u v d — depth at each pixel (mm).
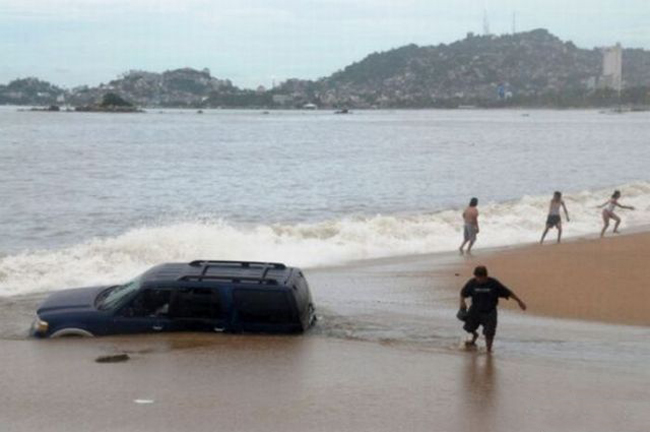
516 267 31359
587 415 14516
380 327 21562
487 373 17141
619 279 28875
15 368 16859
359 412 14469
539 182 78125
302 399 15133
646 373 17453
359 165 97000
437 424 13930
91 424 13664
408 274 29969
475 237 35844
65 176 77625
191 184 72188
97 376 16359
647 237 40688
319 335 20406
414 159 108438
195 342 18984
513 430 13719
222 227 38156
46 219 47750
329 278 29047
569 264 32000
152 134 179875
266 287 19875
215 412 14328
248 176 80750
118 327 19609
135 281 20672
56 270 29125
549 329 21859
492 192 68625
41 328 19562
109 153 114312
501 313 23781
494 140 166625
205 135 178750
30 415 14070
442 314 23328
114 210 52938
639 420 14289
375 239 38531
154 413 14227
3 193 61719
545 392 15852
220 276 20188
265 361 17594
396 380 16469
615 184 75938
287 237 37625
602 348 19844
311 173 85125
